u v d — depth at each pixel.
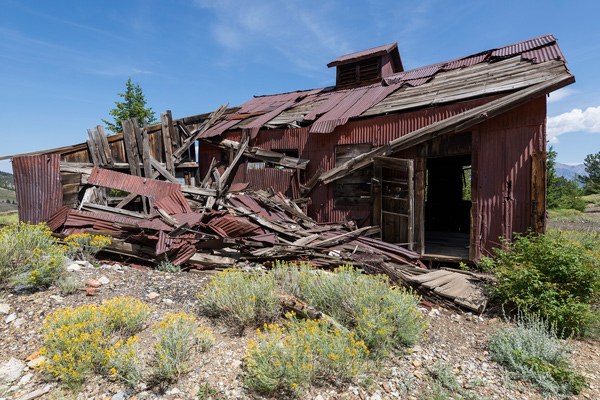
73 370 2.95
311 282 4.75
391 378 3.31
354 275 5.14
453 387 3.18
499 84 7.84
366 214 9.55
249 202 9.26
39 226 5.96
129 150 10.69
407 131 8.80
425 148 8.31
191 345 3.45
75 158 9.82
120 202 9.71
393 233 8.70
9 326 3.73
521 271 5.09
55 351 3.05
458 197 12.94
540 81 7.00
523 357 3.59
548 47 8.89
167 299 4.77
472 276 6.48
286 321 3.92
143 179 9.21
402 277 5.79
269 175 11.33
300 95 14.59
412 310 4.15
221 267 6.48
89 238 6.63
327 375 3.22
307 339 3.37
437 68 11.27
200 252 6.98
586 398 3.12
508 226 7.16
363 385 3.13
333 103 11.65
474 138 7.59
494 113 7.12
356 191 9.77
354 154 9.83
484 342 4.29
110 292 4.82
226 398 2.85
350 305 4.26
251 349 3.36
